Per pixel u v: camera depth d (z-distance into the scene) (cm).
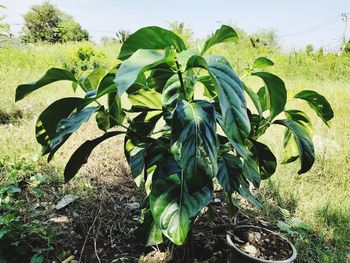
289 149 198
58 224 201
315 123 449
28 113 388
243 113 107
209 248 190
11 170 241
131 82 89
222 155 151
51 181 241
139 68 97
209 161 114
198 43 154
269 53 1327
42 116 146
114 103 158
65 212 214
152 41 138
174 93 134
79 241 193
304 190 266
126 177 262
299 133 164
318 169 306
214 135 118
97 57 863
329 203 238
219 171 143
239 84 113
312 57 1346
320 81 989
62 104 146
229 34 139
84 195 228
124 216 216
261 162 179
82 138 321
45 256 178
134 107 162
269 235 174
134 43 138
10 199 205
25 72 625
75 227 202
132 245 194
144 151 161
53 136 153
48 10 3653
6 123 363
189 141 115
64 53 1003
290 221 214
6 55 805
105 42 1580
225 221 217
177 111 121
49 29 3594
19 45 1052
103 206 220
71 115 145
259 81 773
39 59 872
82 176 251
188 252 174
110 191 242
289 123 167
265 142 352
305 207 238
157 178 131
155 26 130
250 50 1288
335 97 659
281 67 1151
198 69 156
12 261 172
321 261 187
